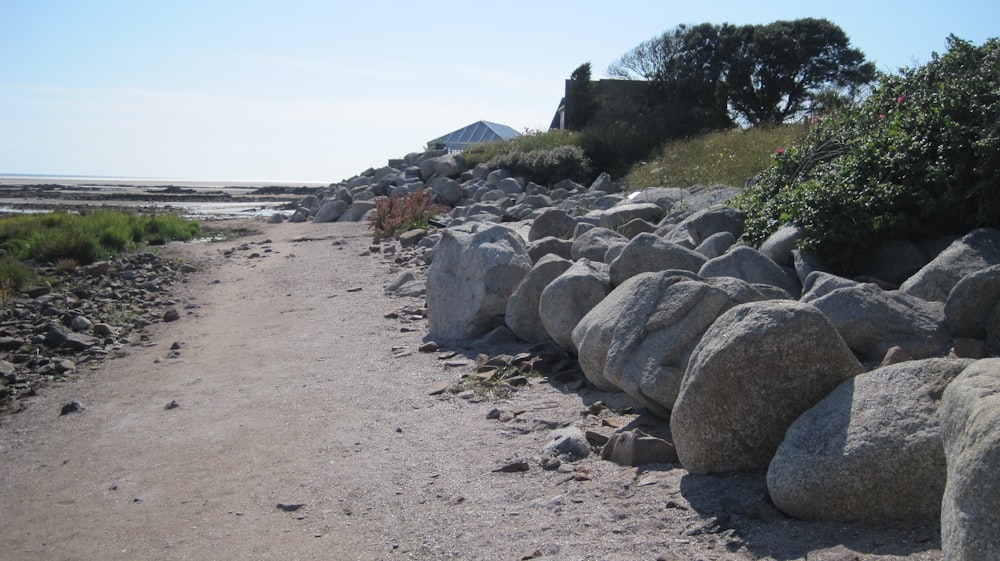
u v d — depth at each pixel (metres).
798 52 31.88
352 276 14.38
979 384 3.21
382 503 5.10
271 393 7.93
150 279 15.86
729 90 32.50
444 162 31.91
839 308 6.20
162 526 5.11
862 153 9.18
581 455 5.46
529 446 5.75
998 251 6.96
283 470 5.86
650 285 6.11
